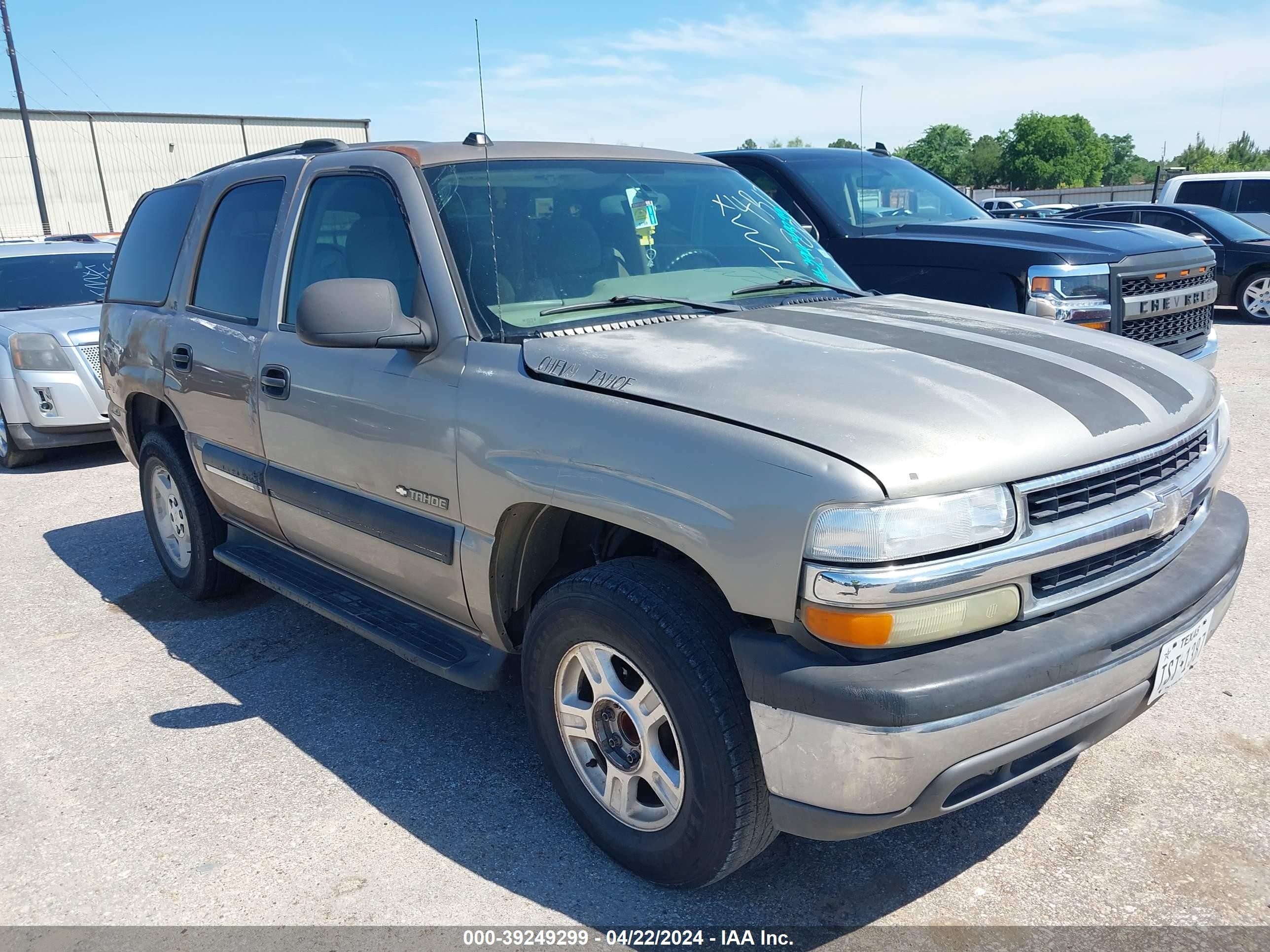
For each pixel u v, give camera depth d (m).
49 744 3.67
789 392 2.45
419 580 3.26
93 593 5.23
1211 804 2.99
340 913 2.69
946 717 2.11
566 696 2.86
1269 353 10.44
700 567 2.61
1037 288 5.81
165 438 4.77
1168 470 2.61
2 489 7.62
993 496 2.21
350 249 3.52
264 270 3.96
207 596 4.93
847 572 2.12
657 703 2.58
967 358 2.70
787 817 2.31
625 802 2.76
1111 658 2.34
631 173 3.77
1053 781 3.15
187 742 3.64
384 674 4.15
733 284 3.54
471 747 3.54
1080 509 2.36
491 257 3.18
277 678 4.15
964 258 6.15
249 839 3.04
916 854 2.85
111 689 4.10
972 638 2.25
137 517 6.63
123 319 4.98
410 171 3.33
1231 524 2.89
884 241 6.57
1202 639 2.65
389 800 3.22
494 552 2.91
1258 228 14.07
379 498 3.34
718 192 3.96
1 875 2.92
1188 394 2.82
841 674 2.15
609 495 2.50
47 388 7.80
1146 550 2.59
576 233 3.38
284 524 3.97
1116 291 5.80
